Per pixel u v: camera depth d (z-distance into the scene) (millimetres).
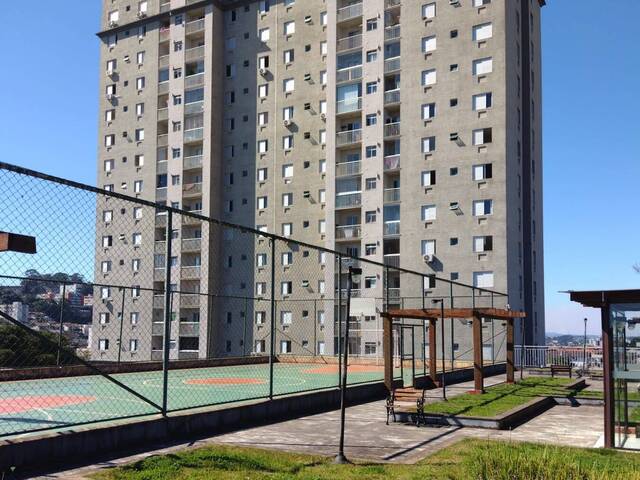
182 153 61812
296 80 58281
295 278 55656
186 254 59844
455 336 44000
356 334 49250
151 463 9367
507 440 12727
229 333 57875
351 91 53312
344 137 53188
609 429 11812
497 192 45219
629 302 11727
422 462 10039
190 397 18984
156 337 57312
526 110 52125
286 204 57438
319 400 17422
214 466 9320
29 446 9297
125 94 66688
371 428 14125
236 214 59875
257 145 59625
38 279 18031
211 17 61469
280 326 55375
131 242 62219
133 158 65125
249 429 13625
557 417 16875
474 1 47656
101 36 69000
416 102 49188
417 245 47781
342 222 53719
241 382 24641
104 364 27109
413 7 50188
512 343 25797
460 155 46875
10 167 9188
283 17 59594
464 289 45469
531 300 50156
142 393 19781
